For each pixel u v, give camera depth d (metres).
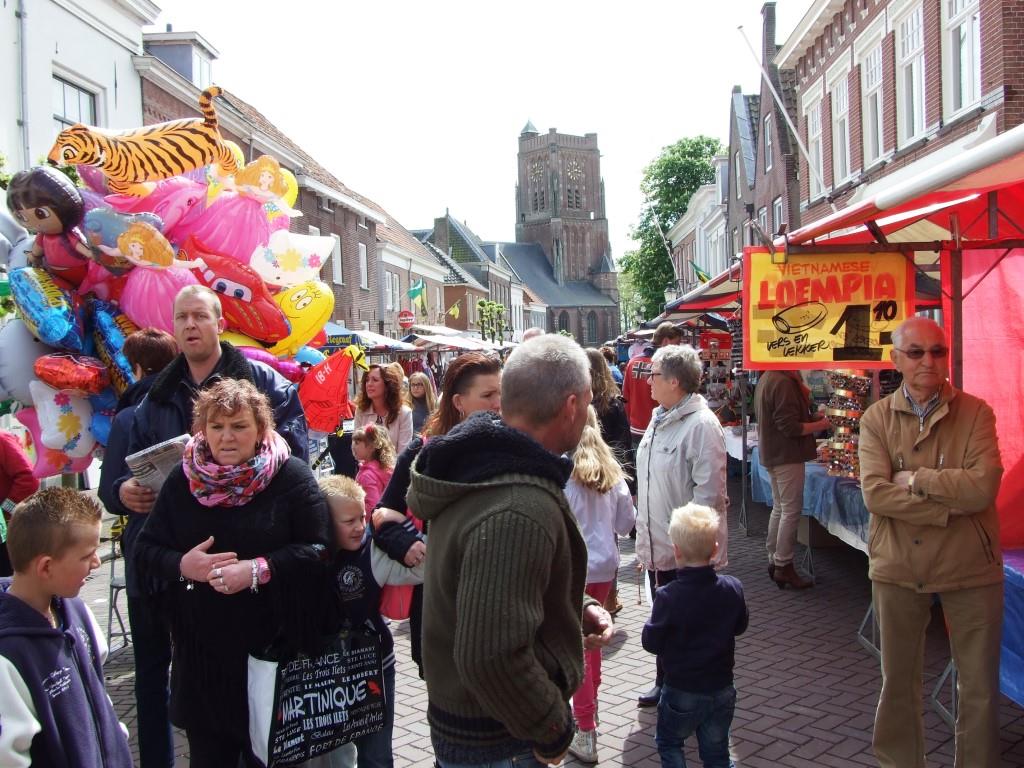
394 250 35.81
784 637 5.36
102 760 2.41
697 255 37.69
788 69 19.91
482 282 68.69
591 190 108.94
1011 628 3.71
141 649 3.41
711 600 3.27
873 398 6.53
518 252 105.44
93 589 7.07
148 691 3.41
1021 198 4.11
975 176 3.17
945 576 3.21
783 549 6.53
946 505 3.15
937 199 4.05
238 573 2.55
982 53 10.48
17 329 5.06
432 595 1.91
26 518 2.34
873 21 14.42
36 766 2.24
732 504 10.45
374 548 2.91
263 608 2.70
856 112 15.45
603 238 108.75
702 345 16.89
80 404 4.99
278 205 6.14
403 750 3.97
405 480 2.96
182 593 2.68
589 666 3.71
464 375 2.97
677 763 3.33
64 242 5.01
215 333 3.25
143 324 5.18
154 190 5.45
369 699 2.89
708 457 4.08
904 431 3.33
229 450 2.61
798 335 4.42
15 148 11.77
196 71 18.34
